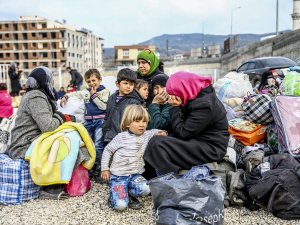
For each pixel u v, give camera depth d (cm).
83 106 517
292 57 2173
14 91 1591
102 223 354
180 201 313
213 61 4681
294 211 353
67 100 521
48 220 361
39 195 424
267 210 373
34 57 11900
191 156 391
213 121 393
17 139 423
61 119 436
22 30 11981
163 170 385
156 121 459
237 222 349
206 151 390
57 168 405
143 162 400
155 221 352
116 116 464
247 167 417
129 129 396
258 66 1427
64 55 11675
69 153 410
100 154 495
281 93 563
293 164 390
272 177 360
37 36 11869
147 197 424
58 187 421
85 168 440
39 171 397
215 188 321
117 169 385
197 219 311
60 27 11725
